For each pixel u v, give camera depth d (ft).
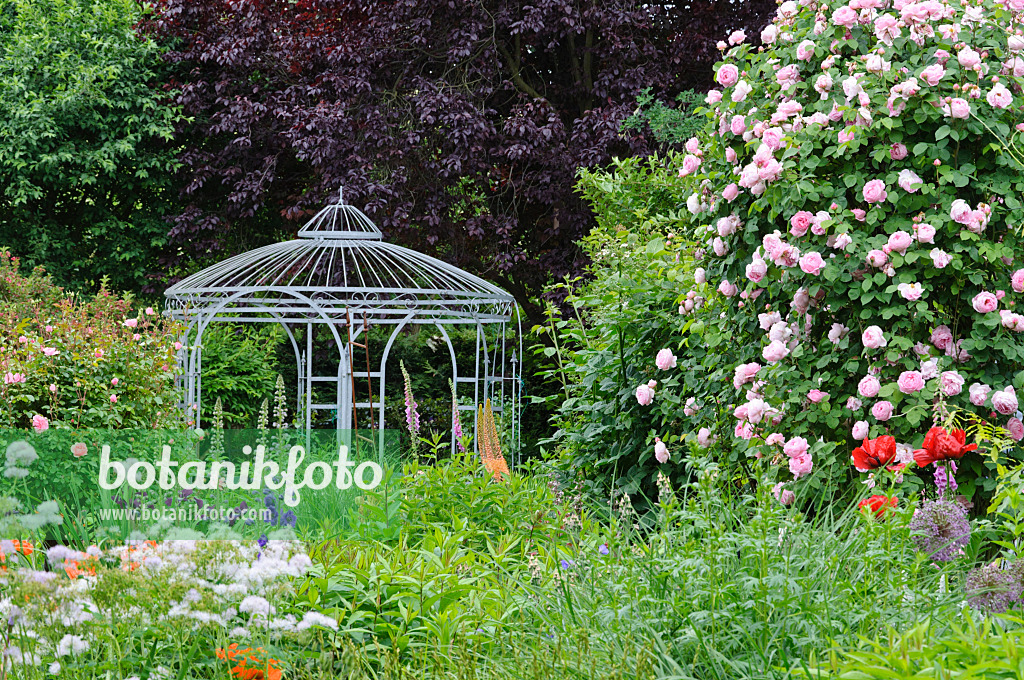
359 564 11.18
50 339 20.65
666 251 18.67
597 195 27.81
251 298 27.89
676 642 8.75
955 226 12.57
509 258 34.50
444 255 36.45
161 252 39.55
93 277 39.73
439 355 37.32
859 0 13.21
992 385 12.55
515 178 36.19
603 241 23.50
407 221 34.06
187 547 9.48
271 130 36.81
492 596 10.59
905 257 12.50
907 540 9.86
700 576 9.43
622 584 9.59
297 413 30.37
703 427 14.97
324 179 34.35
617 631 8.80
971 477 12.51
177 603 8.97
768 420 13.48
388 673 9.08
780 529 9.80
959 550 10.25
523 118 33.58
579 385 19.49
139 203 39.65
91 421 19.89
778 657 8.25
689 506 11.07
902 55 13.29
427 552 11.68
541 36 35.01
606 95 34.14
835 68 13.64
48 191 39.14
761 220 14.35
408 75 35.19
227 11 38.32
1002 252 12.36
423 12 34.04
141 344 21.79
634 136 33.22
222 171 37.47
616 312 18.01
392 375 36.76
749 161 14.55
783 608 8.66
